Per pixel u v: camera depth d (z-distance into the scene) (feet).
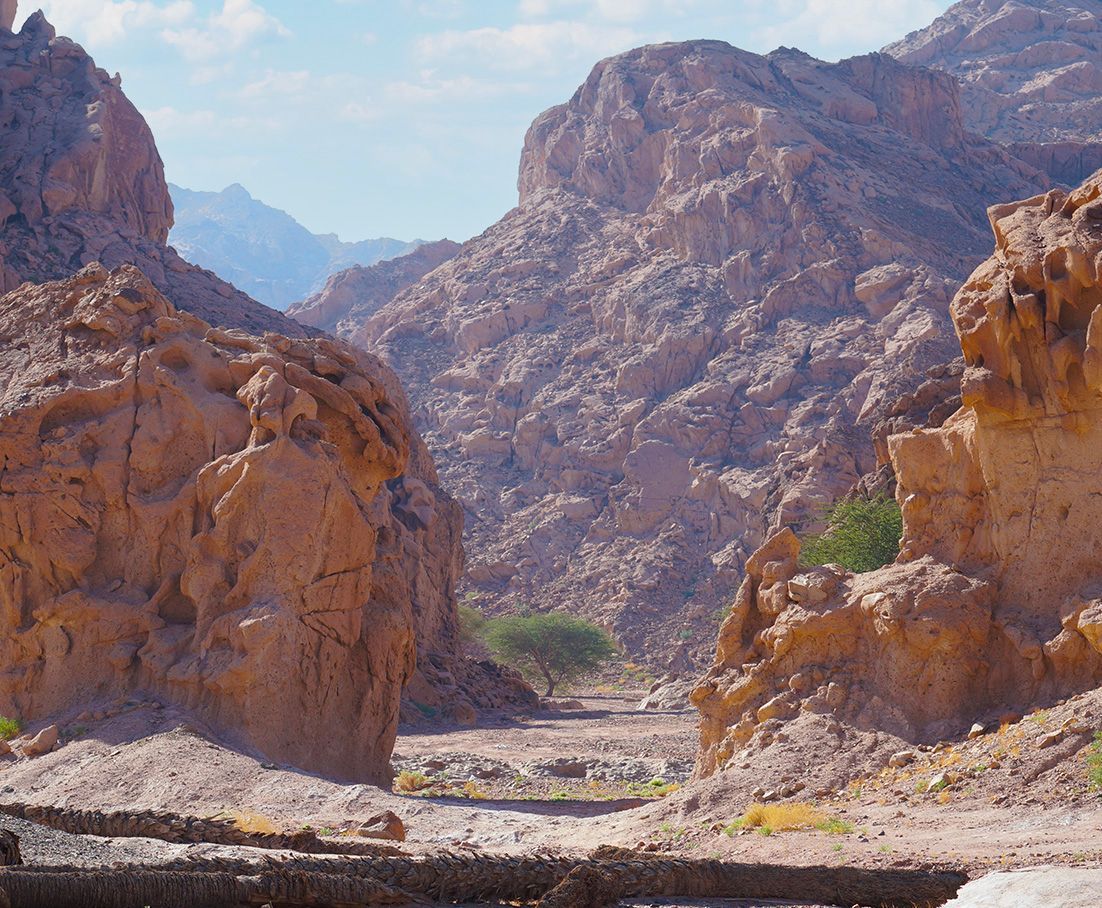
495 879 45.70
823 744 70.54
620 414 515.50
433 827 73.10
